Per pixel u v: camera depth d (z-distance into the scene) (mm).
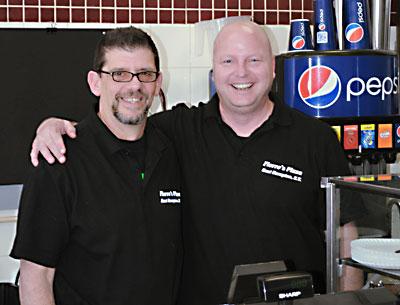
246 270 1212
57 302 1687
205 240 1904
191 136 1971
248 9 3201
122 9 3055
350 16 2689
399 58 3078
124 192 1687
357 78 2543
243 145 1941
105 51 1675
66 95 2969
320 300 1204
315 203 1981
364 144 2570
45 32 2932
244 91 1898
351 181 1430
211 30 2967
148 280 1686
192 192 1918
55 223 1619
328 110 2537
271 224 1909
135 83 1646
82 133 1710
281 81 2619
